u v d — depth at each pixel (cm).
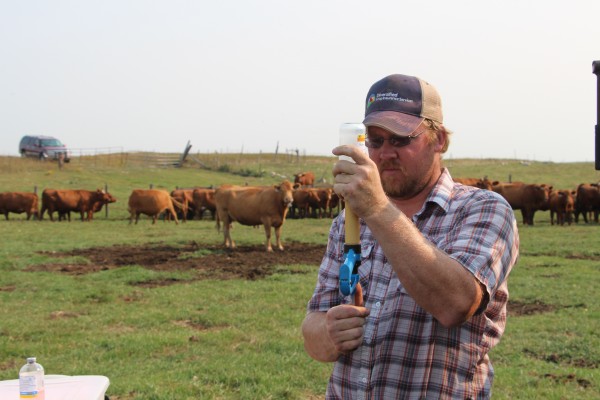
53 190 3662
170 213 3956
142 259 1966
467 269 251
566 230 2905
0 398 367
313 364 862
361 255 296
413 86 277
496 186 3566
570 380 798
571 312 1189
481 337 277
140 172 6016
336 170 247
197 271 1722
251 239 2539
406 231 242
